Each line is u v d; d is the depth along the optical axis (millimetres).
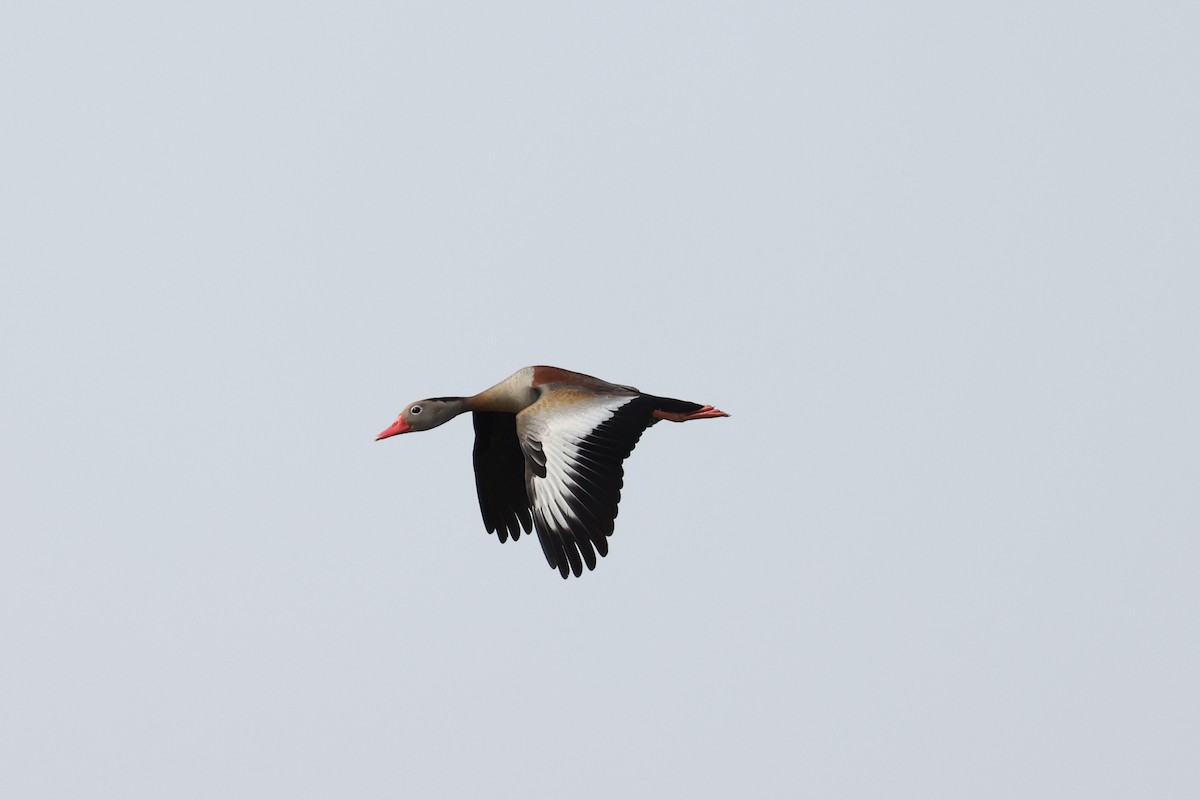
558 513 18750
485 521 20812
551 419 19125
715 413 19625
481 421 20688
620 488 18812
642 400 19375
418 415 20375
